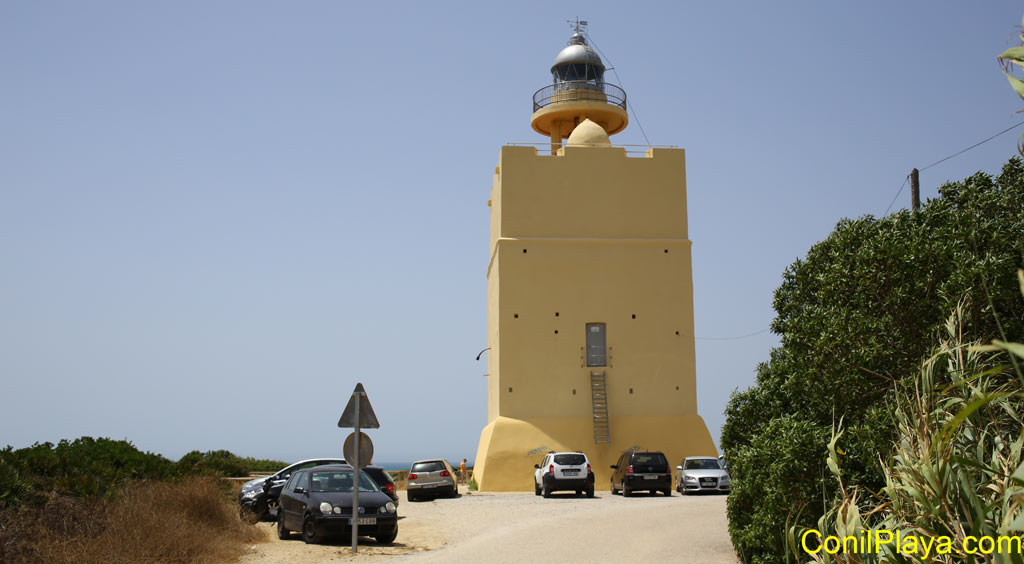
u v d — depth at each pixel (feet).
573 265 122.42
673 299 123.03
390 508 57.26
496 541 56.03
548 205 123.75
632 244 123.85
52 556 43.55
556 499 94.17
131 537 47.88
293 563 49.01
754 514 41.96
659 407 119.85
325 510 56.49
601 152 125.90
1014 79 14.21
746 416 47.01
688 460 105.81
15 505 47.50
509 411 118.32
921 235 37.58
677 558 47.70
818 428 37.29
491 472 114.62
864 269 37.22
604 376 119.55
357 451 53.52
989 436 21.22
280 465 142.92
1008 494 17.02
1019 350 13.34
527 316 120.57
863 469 34.65
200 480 62.23
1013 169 40.98
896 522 20.76
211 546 51.57
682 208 125.90
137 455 74.64
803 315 40.06
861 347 35.32
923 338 34.76
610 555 49.03
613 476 105.40
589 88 136.98
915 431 20.54
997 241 34.94
